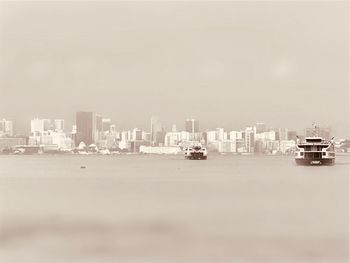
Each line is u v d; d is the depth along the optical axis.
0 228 52.47
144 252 43.38
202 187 93.62
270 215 59.50
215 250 43.66
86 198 77.06
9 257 41.53
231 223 54.53
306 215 59.00
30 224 54.81
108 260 40.56
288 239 46.66
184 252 42.75
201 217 58.62
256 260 39.94
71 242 46.81
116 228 52.78
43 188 93.12
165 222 55.75
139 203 70.75
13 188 93.38
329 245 44.44
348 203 69.62
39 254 42.53
